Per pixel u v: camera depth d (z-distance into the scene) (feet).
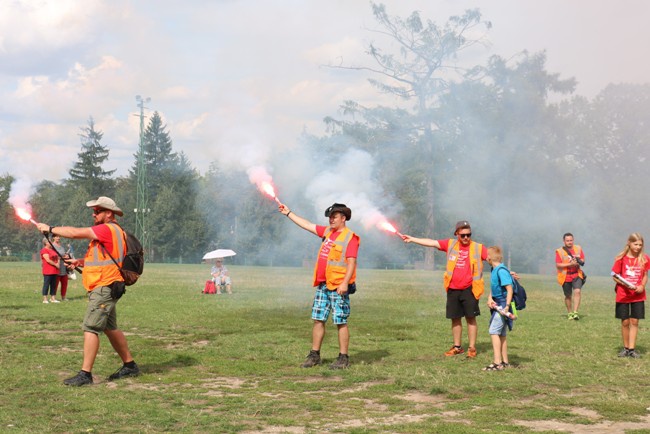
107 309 25.72
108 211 26.76
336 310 29.40
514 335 40.16
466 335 39.78
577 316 48.93
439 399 23.97
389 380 27.17
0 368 27.89
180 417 20.93
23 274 101.45
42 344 34.45
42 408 21.80
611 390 25.49
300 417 21.24
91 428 19.60
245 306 55.52
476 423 20.66
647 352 34.32
